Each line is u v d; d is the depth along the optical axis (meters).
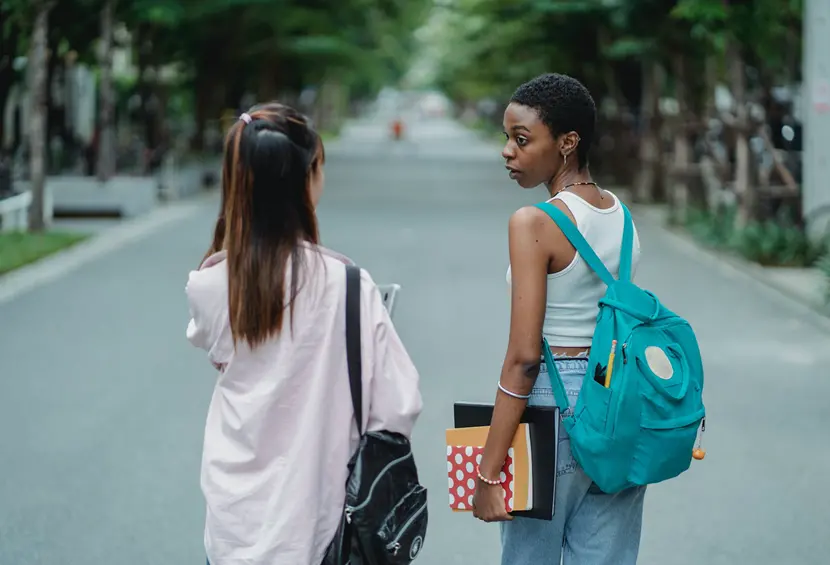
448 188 37.25
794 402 10.27
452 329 13.62
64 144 33.72
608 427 3.76
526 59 41.78
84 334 13.18
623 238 3.98
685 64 27.20
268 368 3.67
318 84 67.69
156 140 34.72
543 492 3.88
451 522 7.28
